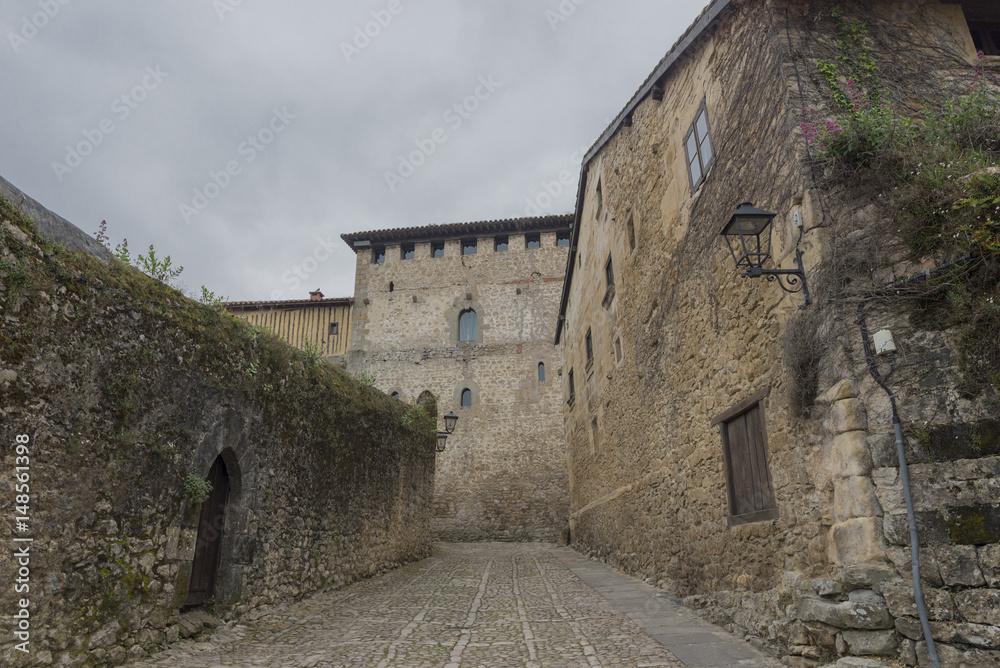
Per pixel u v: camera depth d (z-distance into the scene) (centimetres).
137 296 493
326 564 827
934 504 375
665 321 806
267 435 683
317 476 816
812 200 470
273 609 666
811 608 403
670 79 801
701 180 688
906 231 428
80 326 433
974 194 400
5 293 378
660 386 830
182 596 512
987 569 351
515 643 526
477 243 2548
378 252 2661
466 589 873
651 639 520
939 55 560
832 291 439
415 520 1305
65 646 394
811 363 451
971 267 396
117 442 456
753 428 559
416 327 2458
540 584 918
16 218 395
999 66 554
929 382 397
